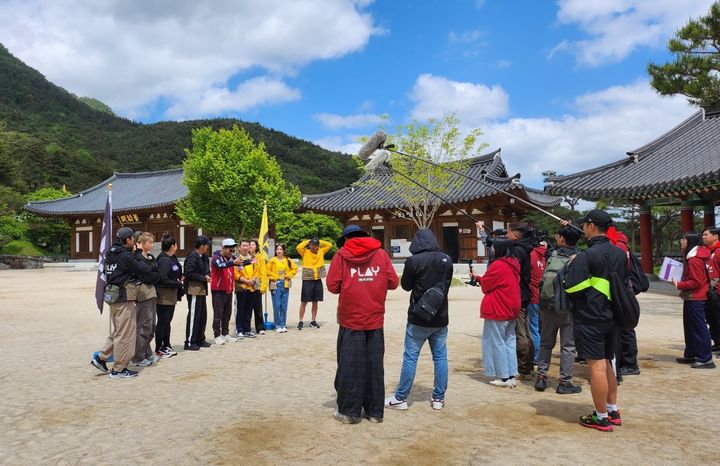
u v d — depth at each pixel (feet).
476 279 19.15
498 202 82.48
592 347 13.09
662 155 57.11
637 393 16.65
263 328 30.30
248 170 100.78
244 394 16.83
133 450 11.81
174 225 133.69
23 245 152.97
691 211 54.80
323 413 14.71
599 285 13.10
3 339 28.84
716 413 14.46
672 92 66.80
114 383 18.44
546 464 10.88
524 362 19.12
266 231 32.27
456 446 12.03
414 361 15.08
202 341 25.85
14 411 14.98
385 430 13.24
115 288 19.04
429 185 68.85
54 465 10.98
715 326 22.66
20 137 197.77
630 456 11.30
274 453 11.61
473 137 67.10
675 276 21.13
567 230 17.66
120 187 159.12
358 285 14.23
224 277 26.86
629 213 121.29
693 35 63.62
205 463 11.05
